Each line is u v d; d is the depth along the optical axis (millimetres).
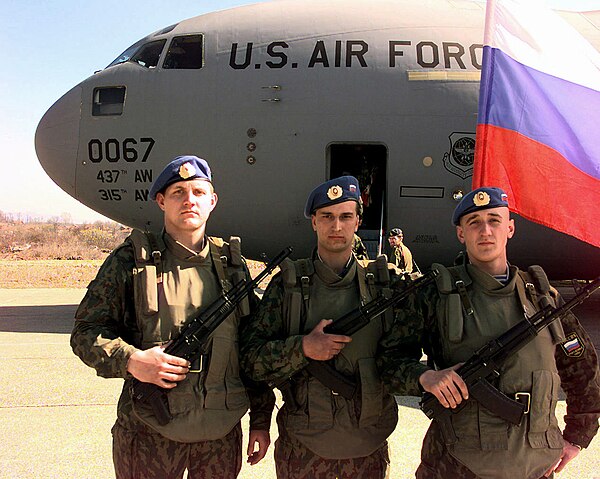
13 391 5363
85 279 19547
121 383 5621
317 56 7871
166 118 7930
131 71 8219
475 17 8281
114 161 8109
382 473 2734
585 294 2330
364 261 3027
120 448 2566
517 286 2535
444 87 7734
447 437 2371
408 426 4555
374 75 7777
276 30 8109
